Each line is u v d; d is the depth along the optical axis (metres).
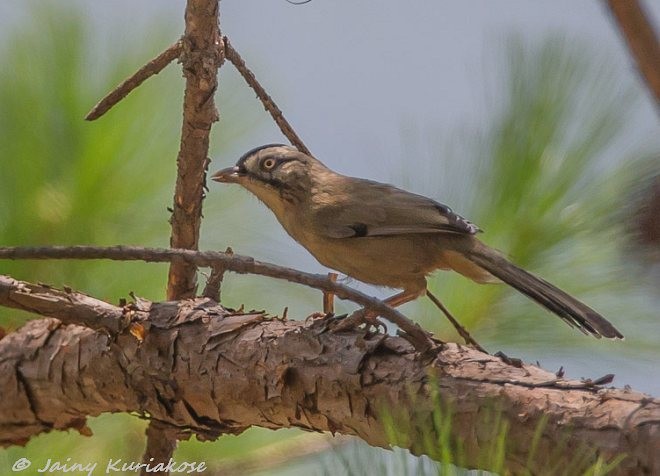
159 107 9.41
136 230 9.17
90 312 7.29
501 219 9.05
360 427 6.50
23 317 8.47
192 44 7.31
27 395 7.82
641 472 5.17
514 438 5.58
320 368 6.60
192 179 7.70
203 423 7.40
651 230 4.60
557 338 8.98
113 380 7.45
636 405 5.35
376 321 6.79
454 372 6.04
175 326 7.24
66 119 9.09
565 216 8.80
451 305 9.24
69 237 8.83
